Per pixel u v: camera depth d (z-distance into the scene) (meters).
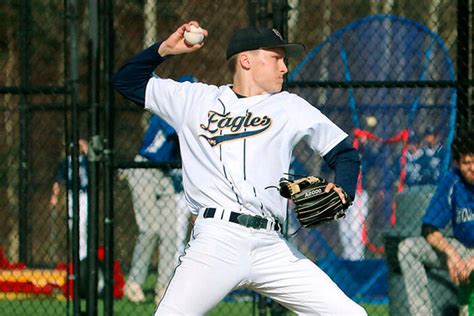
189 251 17.53
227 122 17.77
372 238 33.62
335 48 33.72
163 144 29.08
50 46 39.09
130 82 18.72
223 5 37.22
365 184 33.56
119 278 32.22
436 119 32.09
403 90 33.03
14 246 38.53
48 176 36.06
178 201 31.30
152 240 31.52
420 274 25.39
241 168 17.48
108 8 24.31
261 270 17.59
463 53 27.02
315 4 42.47
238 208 17.45
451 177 25.28
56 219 36.72
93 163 24.30
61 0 39.09
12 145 38.59
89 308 24.38
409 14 40.31
